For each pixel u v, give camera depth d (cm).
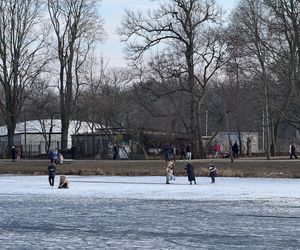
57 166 7038
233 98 9425
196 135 8188
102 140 9044
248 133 10819
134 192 4634
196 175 6353
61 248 2309
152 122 9925
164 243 2403
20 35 9212
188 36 8000
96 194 4509
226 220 3067
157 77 8138
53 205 3819
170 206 3712
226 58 8075
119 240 2483
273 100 7438
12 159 8338
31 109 11875
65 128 9381
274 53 7069
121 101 9744
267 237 2527
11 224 2986
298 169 6194
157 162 7169
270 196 4219
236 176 6203
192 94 8119
